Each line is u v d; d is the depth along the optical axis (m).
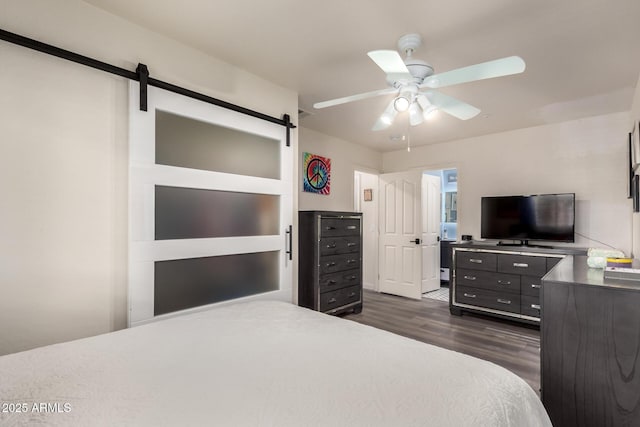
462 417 0.83
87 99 1.81
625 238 3.36
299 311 1.77
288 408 0.86
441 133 4.28
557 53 2.24
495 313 3.69
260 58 2.40
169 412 0.84
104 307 1.86
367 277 5.56
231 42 2.20
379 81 2.78
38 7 1.66
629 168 3.07
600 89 2.81
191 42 2.20
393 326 3.54
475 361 1.16
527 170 4.00
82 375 1.04
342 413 0.84
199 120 2.31
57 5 1.71
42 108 1.66
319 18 1.91
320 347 1.26
